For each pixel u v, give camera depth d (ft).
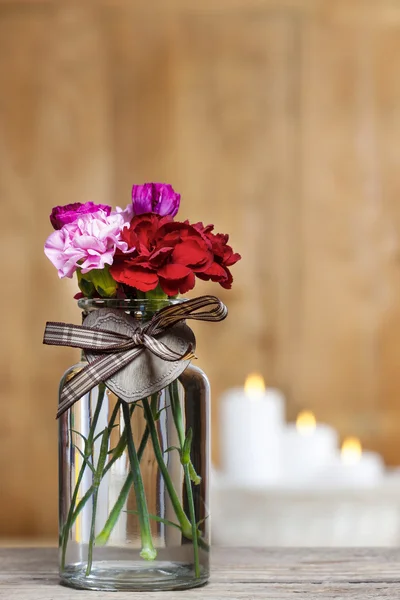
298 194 7.36
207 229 3.30
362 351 7.29
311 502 4.50
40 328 7.30
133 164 7.38
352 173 7.38
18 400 7.25
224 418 4.93
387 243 7.34
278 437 5.09
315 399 7.27
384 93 7.41
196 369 3.34
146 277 3.15
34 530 7.22
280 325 7.29
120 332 3.26
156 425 3.26
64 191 7.37
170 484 3.28
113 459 3.26
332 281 7.32
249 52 7.41
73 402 3.23
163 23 7.41
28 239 7.34
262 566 3.61
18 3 7.39
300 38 7.40
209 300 3.23
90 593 3.27
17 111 7.39
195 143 7.38
